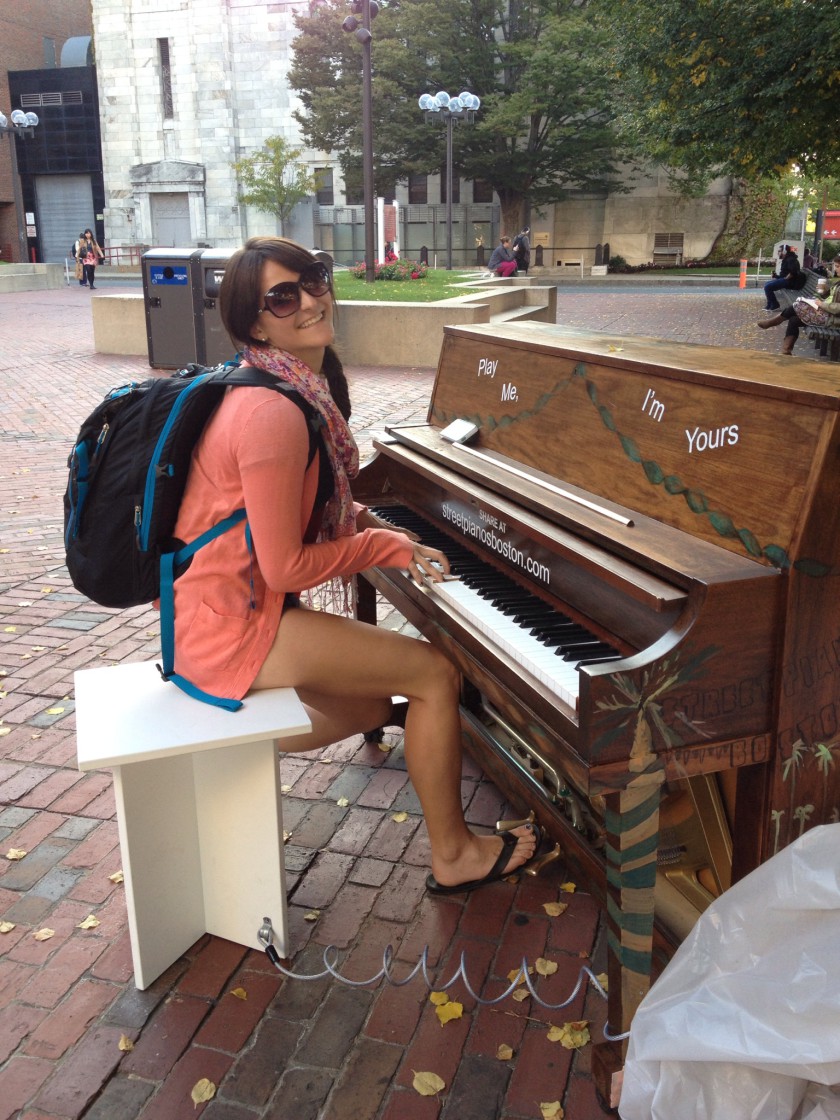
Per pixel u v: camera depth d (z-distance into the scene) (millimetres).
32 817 3105
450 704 2467
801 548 1679
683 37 13539
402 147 36750
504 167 37062
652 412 2139
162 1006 2293
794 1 12867
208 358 13039
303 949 2484
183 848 2389
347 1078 2082
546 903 2645
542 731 1857
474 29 36688
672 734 1702
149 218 43219
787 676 1738
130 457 2176
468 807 3117
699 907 2217
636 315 19766
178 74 41062
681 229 40844
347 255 42781
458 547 2764
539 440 2598
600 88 33875
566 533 2141
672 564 1764
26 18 46625
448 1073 2092
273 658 2273
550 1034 2184
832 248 36000
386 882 2762
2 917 2623
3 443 9016
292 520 2105
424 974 2361
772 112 13633
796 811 1854
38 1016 2262
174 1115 1994
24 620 4805
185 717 2170
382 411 10086
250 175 35562
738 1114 1657
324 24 35781
